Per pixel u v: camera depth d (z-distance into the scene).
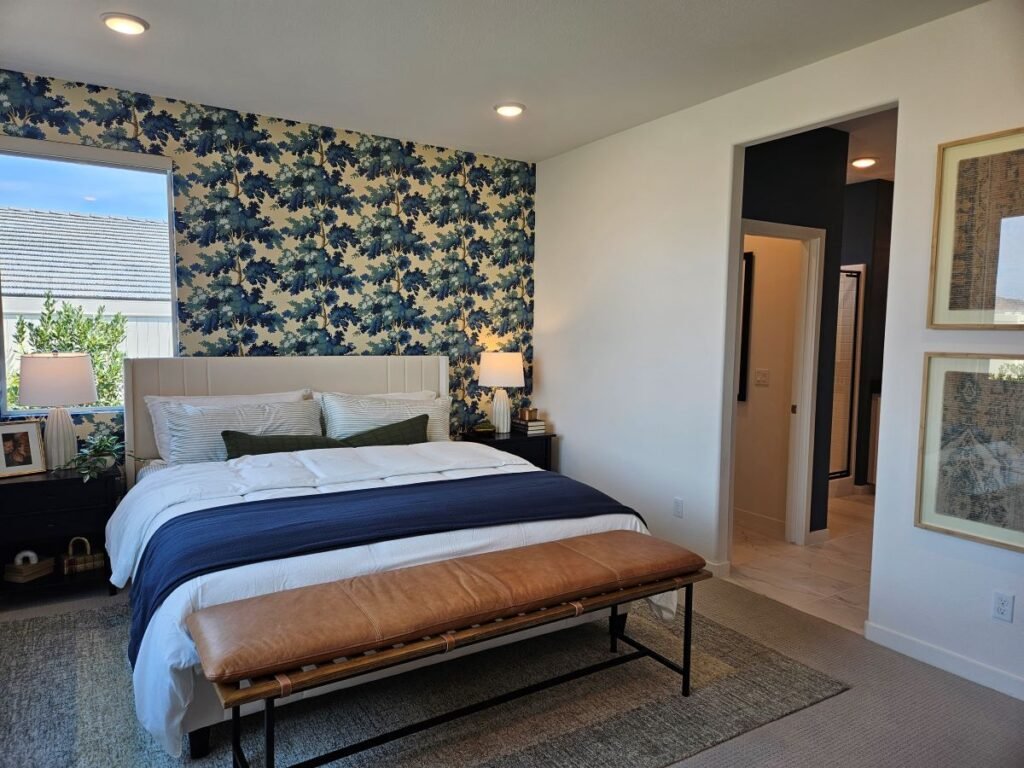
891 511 2.86
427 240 4.70
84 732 2.19
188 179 3.82
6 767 2.01
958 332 2.60
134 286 3.77
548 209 5.01
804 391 4.34
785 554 4.21
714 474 3.69
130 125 3.64
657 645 2.91
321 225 4.27
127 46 2.99
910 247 2.74
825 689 2.54
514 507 2.74
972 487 2.58
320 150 4.22
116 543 2.85
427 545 2.40
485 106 3.77
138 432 3.62
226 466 3.12
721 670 2.68
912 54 2.71
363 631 1.84
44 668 2.59
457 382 4.94
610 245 4.38
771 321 4.65
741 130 3.45
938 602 2.71
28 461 3.26
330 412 3.96
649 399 4.11
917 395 2.73
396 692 2.49
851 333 5.83
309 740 2.18
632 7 2.57
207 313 3.94
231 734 2.19
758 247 4.72
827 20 2.65
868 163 5.02
